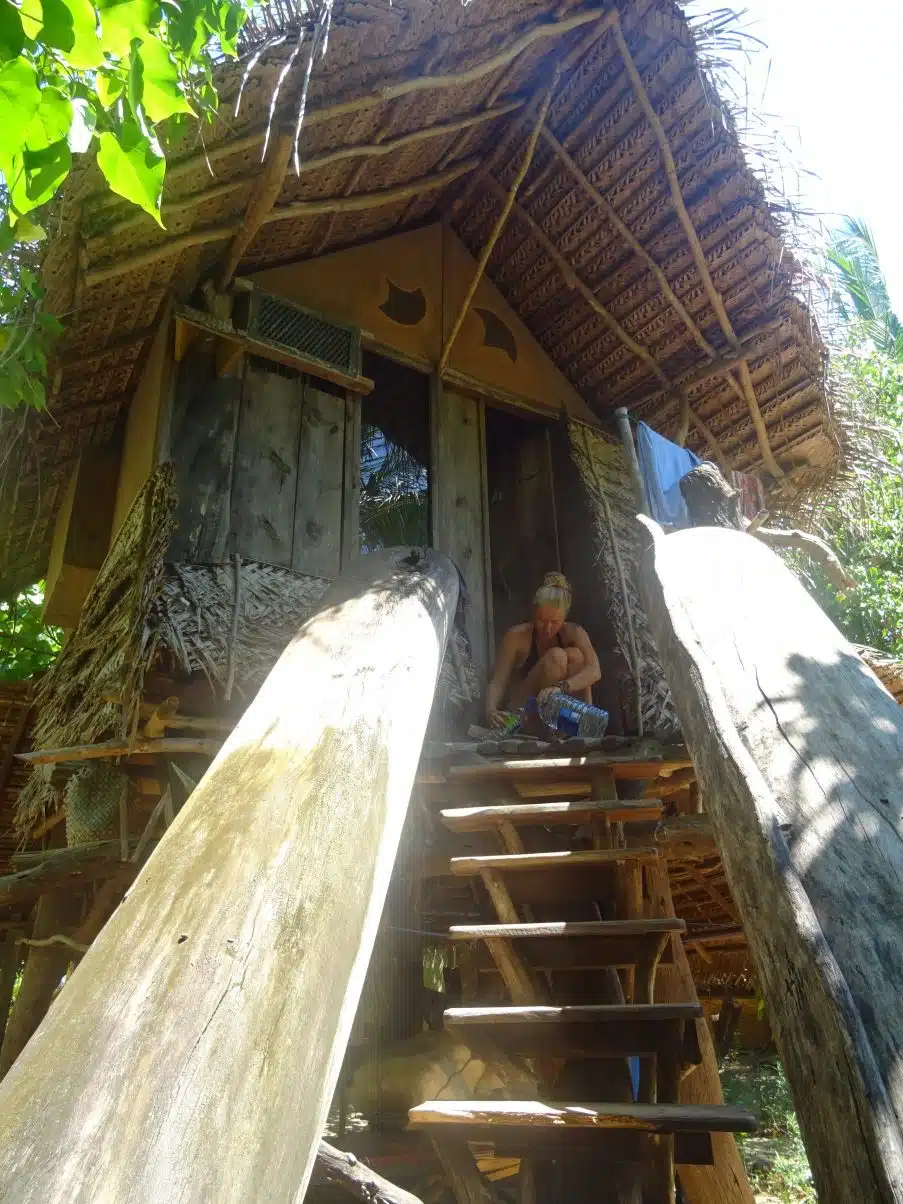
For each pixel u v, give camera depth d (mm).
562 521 6438
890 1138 1154
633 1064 3750
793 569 8398
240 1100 1075
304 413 5391
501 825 3410
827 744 1918
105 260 4344
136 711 3648
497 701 5152
